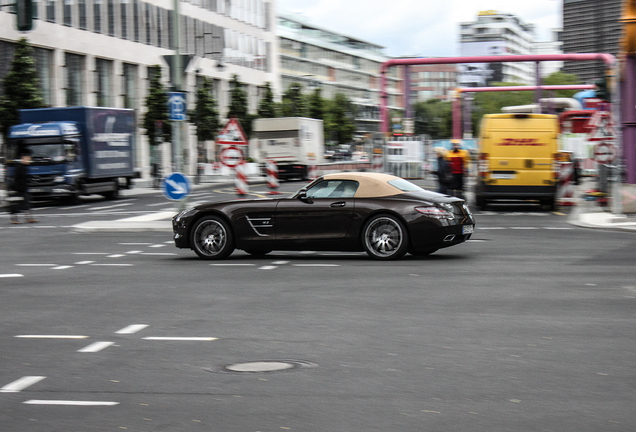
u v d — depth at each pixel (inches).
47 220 991.0
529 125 970.1
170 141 2220.7
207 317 331.0
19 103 1600.6
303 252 581.3
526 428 181.3
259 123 1972.2
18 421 195.8
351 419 190.5
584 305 342.0
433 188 1406.3
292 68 5142.7
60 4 2065.7
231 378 231.9
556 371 231.9
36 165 1284.4
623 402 200.1
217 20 2984.7
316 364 246.4
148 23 2490.2
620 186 810.2
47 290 418.0
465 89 2121.1
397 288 397.7
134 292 404.8
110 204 1299.2
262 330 301.6
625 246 588.4
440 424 185.3
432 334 287.4
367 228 512.7
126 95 2402.8
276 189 1174.3
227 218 538.6
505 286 399.2
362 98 6141.7
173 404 207.0
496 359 247.9
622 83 916.0
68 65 2127.2
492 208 1042.1
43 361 259.6
